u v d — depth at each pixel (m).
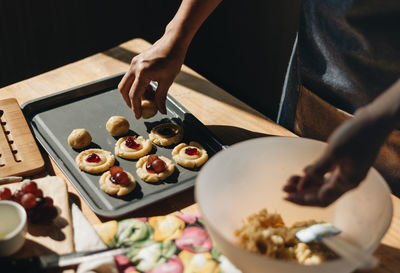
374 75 1.60
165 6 4.56
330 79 1.73
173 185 1.47
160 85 1.64
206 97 1.92
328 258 1.05
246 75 4.26
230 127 1.75
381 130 0.96
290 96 1.95
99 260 1.08
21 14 3.67
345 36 1.63
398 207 1.34
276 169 1.20
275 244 1.05
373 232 1.00
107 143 1.67
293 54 1.90
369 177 1.07
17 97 1.89
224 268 1.13
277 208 1.21
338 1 1.60
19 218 1.15
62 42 4.05
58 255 1.11
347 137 0.97
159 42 1.63
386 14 1.49
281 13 3.61
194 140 1.68
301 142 1.16
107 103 1.87
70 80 2.01
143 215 1.34
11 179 1.40
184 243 1.19
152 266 1.13
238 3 3.95
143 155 1.61
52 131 1.71
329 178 1.03
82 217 1.27
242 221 1.16
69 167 1.55
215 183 1.11
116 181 1.45
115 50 2.24
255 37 3.95
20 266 1.07
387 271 1.14
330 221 1.16
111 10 4.22
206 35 4.48
